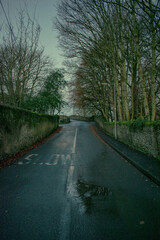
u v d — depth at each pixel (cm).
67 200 392
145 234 272
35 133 1398
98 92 2655
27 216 324
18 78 1215
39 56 1366
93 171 629
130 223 301
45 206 363
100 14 1341
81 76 2503
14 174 589
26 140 1127
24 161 782
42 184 494
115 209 350
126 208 354
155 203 375
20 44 1174
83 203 377
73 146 1260
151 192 436
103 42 1452
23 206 363
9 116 848
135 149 1039
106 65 1919
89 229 285
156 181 496
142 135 948
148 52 1342
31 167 681
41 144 1362
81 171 629
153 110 1033
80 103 3030
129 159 770
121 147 1123
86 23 1431
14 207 359
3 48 1211
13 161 773
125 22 1254
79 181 521
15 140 918
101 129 2973
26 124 1135
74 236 268
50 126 2347
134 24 1113
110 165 718
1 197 408
